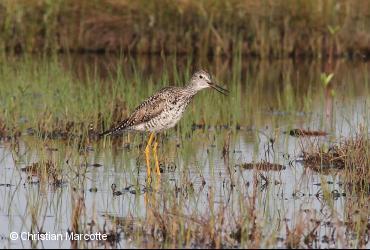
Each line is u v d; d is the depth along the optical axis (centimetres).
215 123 1844
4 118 1747
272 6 2780
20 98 1859
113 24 2748
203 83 1507
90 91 1877
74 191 1305
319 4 2786
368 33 2820
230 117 1886
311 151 1539
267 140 1697
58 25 2747
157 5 2752
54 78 2098
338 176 1426
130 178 1396
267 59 2728
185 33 2741
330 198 1267
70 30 2748
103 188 1345
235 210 1212
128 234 1125
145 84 2141
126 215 1210
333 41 2781
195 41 2742
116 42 2745
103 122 1756
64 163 1487
